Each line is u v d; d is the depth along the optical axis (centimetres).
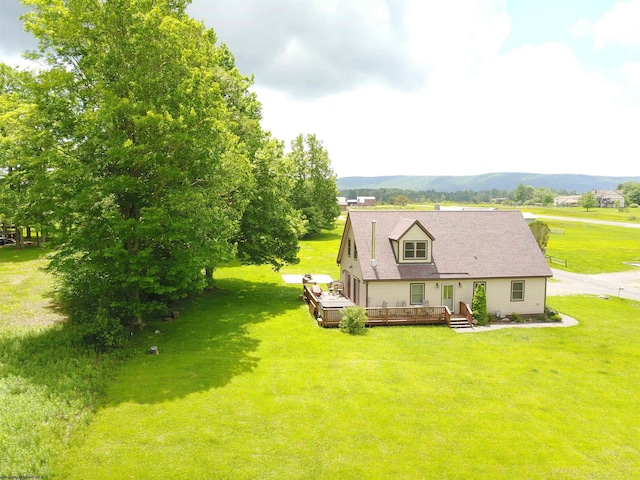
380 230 3173
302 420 1576
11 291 3034
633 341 2583
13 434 1318
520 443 1478
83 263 2106
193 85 2150
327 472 1296
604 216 12912
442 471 1319
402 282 2912
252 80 3756
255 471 1288
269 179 3384
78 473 1241
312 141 8469
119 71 2077
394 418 1612
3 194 2023
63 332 2100
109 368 1880
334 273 4734
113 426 1478
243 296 3522
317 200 8544
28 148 2002
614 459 1405
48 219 1969
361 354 2262
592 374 2081
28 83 1948
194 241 2233
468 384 1927
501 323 2928
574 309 3366
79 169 1933
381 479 1275
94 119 1872
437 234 3203
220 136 2414
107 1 2050
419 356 2259
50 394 1563
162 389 1759
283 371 2003
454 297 2972
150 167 2131
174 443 1402
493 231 3284
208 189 2406
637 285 4444
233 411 1614
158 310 2775
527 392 1866
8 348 1903
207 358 2119
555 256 5934
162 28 2022
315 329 2677
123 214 2253
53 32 1975
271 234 3466
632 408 1750
